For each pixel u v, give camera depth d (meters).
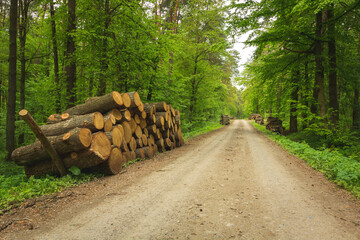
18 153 5.34
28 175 5.62
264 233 2.64
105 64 9.69
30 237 2.59
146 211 3.33
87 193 4.23
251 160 7.41
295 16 12.07
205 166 6.51
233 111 55.75
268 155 8.39
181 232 2.67
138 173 5.79
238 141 12.91
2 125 13.37
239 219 3.03
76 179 5.07
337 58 12.77
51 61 14.71
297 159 7.67
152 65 11.27
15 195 3.91
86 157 5.14
